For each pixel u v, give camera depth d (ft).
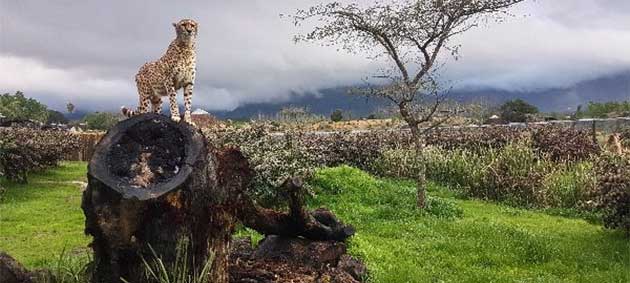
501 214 46.75
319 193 48.34
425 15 43.09
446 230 37.76
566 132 71.87
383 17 43.68
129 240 17.40
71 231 39.78
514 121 103.09
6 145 61.72
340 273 22.76
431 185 60.39
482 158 60.23
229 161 19.22
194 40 25.76
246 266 21.83
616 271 28.12
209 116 58.95
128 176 17.26
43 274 19.29
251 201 22.41
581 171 51.83
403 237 35.88
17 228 40.63
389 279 26.02
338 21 44.62
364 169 70.49
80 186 64.80
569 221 43.91
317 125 98.43
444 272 28.19
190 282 17.58
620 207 35.86
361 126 97.96
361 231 37.58
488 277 27.35
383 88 44.47
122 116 28.40
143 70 25.76
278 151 46.91
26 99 189.98
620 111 122.01
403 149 70.33
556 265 29.63
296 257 22.95
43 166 75.05
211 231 18.26
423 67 43.86
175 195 17.11
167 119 18.65
